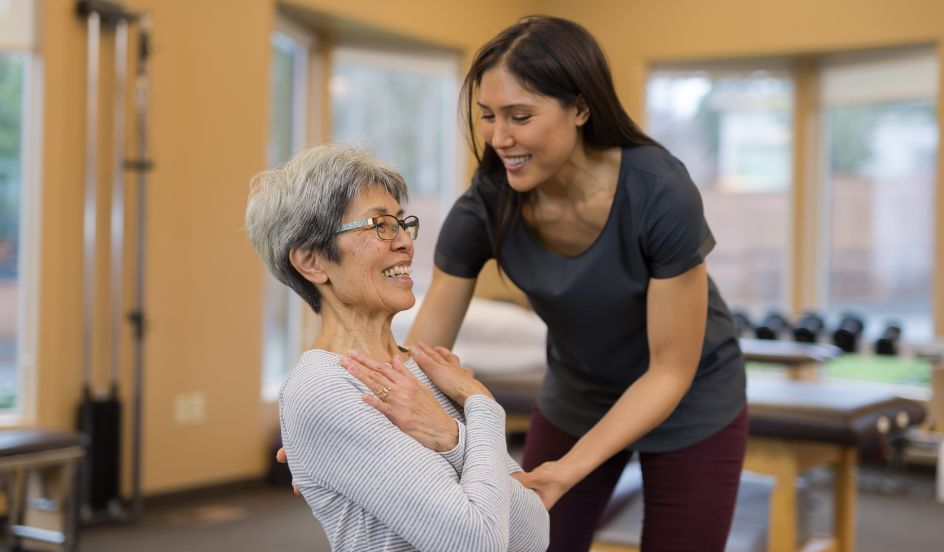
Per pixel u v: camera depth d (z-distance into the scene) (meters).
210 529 4.34
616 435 1.79
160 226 4.69
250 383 5.13
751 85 6.56
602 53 1.74
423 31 6.03
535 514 1.51
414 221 1.50
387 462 1.32
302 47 5.93
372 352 1.48
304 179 1.44
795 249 6.50
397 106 6.33
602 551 2.92
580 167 1.83
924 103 6.08
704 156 6.67
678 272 1.80
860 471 5.64
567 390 2.15
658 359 1.86
